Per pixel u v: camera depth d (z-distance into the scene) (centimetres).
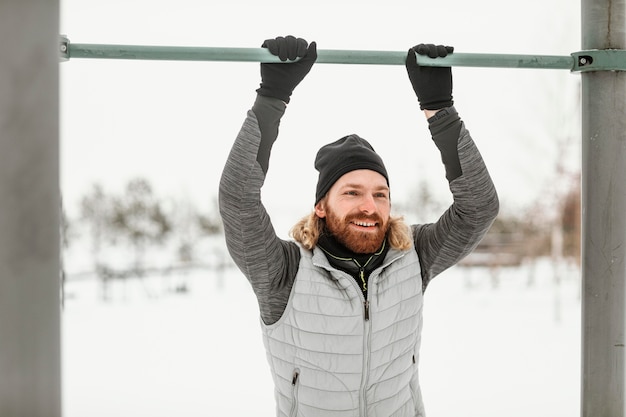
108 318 1010
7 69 76
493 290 1336
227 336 820
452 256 181
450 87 174
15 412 78
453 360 649
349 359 167
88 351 716
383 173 181
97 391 516
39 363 79
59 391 81
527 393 504
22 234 77
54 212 79
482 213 174
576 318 947
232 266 2036
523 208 1770
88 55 146
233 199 158
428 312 1041
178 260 2175
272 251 165
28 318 78
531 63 156
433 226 189
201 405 473
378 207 176
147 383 546
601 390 148
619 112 148
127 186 2320
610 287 147
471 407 465
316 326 168
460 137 172
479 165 173
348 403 167
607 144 147
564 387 522
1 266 77
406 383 177
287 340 170
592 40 149
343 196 175
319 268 172
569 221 1482
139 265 2016
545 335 801
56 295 80
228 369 608
